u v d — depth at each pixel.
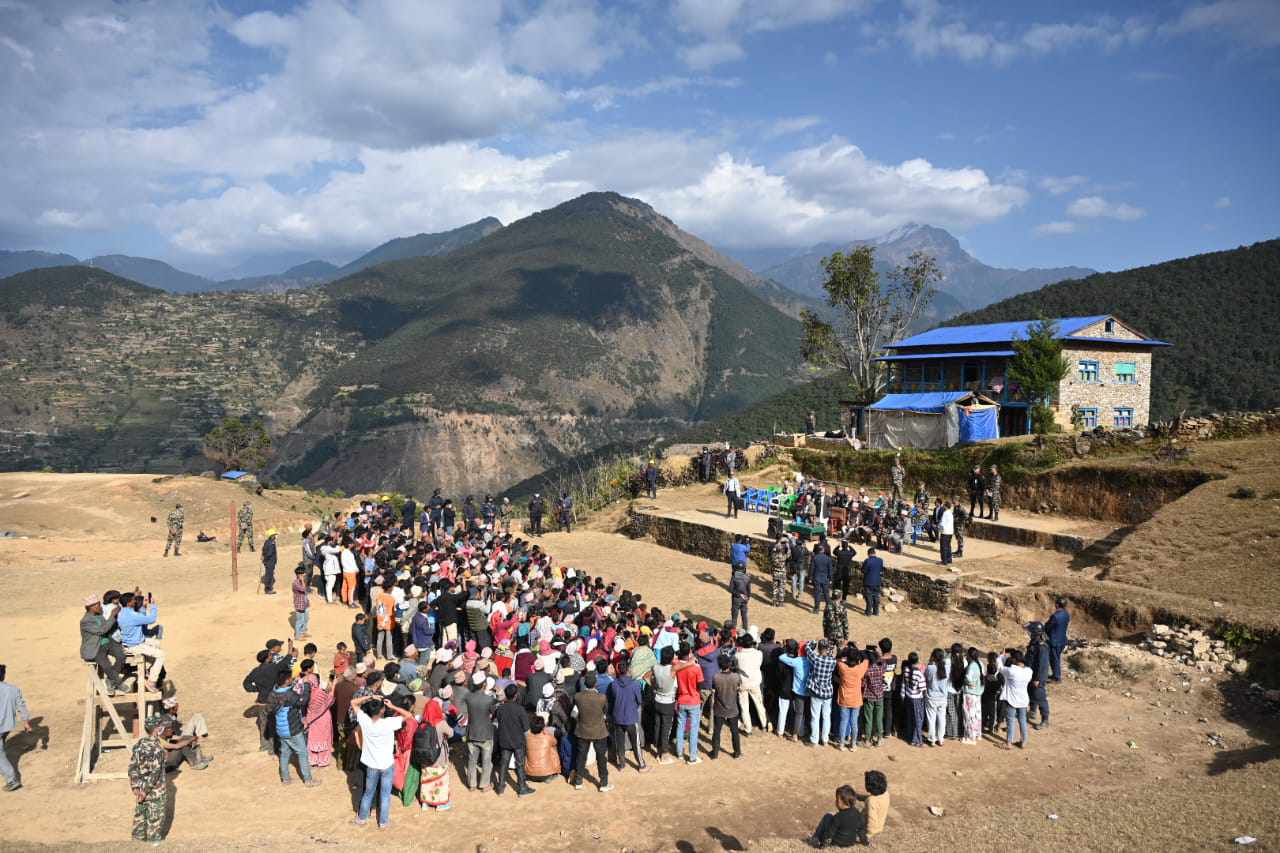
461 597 18.17
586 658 14.99
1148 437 30.06
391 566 21.14
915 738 14.90
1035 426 36.78
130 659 14.58
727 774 13.66
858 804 12.23
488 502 35.59
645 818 12.05
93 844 10.13
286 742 12.70
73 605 22.80
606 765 12.95
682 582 27.56
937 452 36.00
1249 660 17.09
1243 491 23.83
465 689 13.06
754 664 15.27
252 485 60.75
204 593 24.45
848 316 55.47
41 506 41.75
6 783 12.20
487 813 12.15
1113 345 40.69
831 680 14.90
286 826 11.48
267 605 22.88
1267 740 14.48
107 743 13.85
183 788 12.51
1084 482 29.47
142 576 26.94
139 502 44.47
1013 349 39.97
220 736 14.43
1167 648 18.23
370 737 11.54
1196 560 21.38
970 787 13.09
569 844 11.26
